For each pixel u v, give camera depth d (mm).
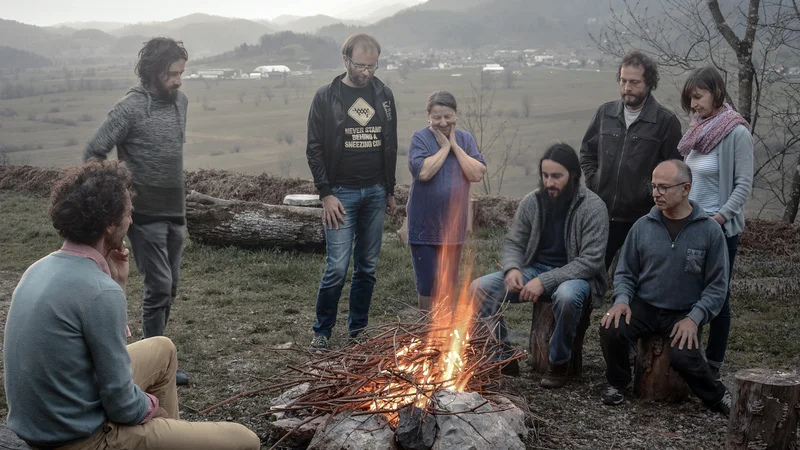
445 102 4477
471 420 3086
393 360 3451
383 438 3055
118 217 2430
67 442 2305
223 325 5504
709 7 8688
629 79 4527
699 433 3590
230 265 7492
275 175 12188
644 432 3598
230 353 4832
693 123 4340
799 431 3336
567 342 4039
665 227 3912
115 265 2920
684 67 9023
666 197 3773
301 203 8617
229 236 7922
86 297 2279
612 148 4766
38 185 13008
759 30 8812
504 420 3209
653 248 3914
